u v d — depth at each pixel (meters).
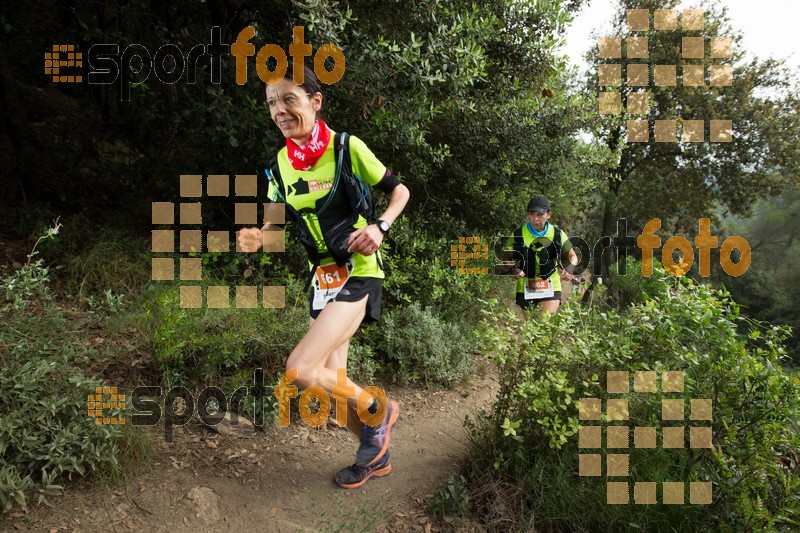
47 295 3.03
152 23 5.37
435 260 5.13
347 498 2.77
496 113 5.63
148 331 3.57
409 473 3.06
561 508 2.57
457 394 4.40
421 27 4.22
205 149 4.85
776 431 2.58
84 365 3.23
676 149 13.05
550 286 5.15
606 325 2.96
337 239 2.43
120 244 4.39
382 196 4.89
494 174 6.35
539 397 2.69
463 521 2.58
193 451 2.93
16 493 2.25
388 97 4.16
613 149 9.14
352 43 4.00
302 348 2.41
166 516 2.43
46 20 5.39
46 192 4.93
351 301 2.47
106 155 5.55
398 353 4.34
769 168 13.14
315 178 2.40
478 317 5.95
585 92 8.04
